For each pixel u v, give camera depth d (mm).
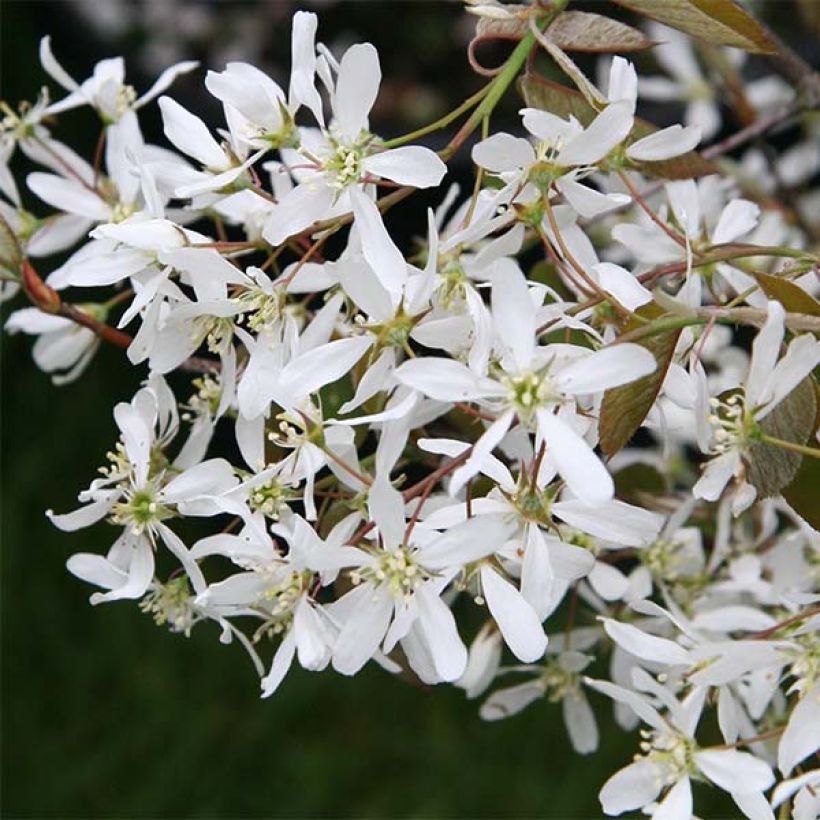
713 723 356
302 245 272
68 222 296
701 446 232
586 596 281
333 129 236
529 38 243
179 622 253
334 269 225
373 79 229
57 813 463
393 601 224
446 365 216
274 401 243
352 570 241
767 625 271
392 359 228
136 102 290
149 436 242
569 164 234
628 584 274
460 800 458
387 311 226
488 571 227
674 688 264
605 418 223
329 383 240
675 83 430
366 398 229
